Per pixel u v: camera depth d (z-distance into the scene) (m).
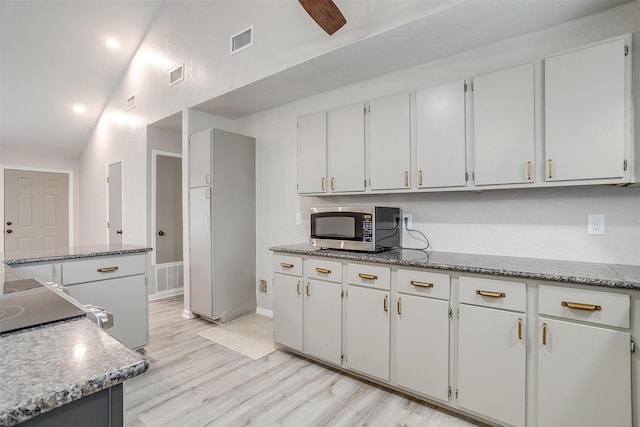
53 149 5.61
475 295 1.78
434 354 1.92
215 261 3.35
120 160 4.77
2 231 5.16
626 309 1.40
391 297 2.09
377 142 2.45
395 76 2.66
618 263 1.85
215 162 3.36
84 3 3.69
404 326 2.03
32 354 0.67
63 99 4.73
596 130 1.66
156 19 4.07
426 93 2.22
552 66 1.78
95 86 4.71
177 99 3.74
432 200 2.52
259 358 2.61
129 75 4.56
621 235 1.84
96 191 5.40
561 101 1.75
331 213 2.56
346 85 2.95
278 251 2.71
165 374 2.34
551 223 2.04
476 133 2.02
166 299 4.36
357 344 2.24
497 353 1.71
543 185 1.82
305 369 2.43
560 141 1.75
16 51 3.90
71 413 0.58
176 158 4.62
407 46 2.25
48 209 5.64
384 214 2.45
